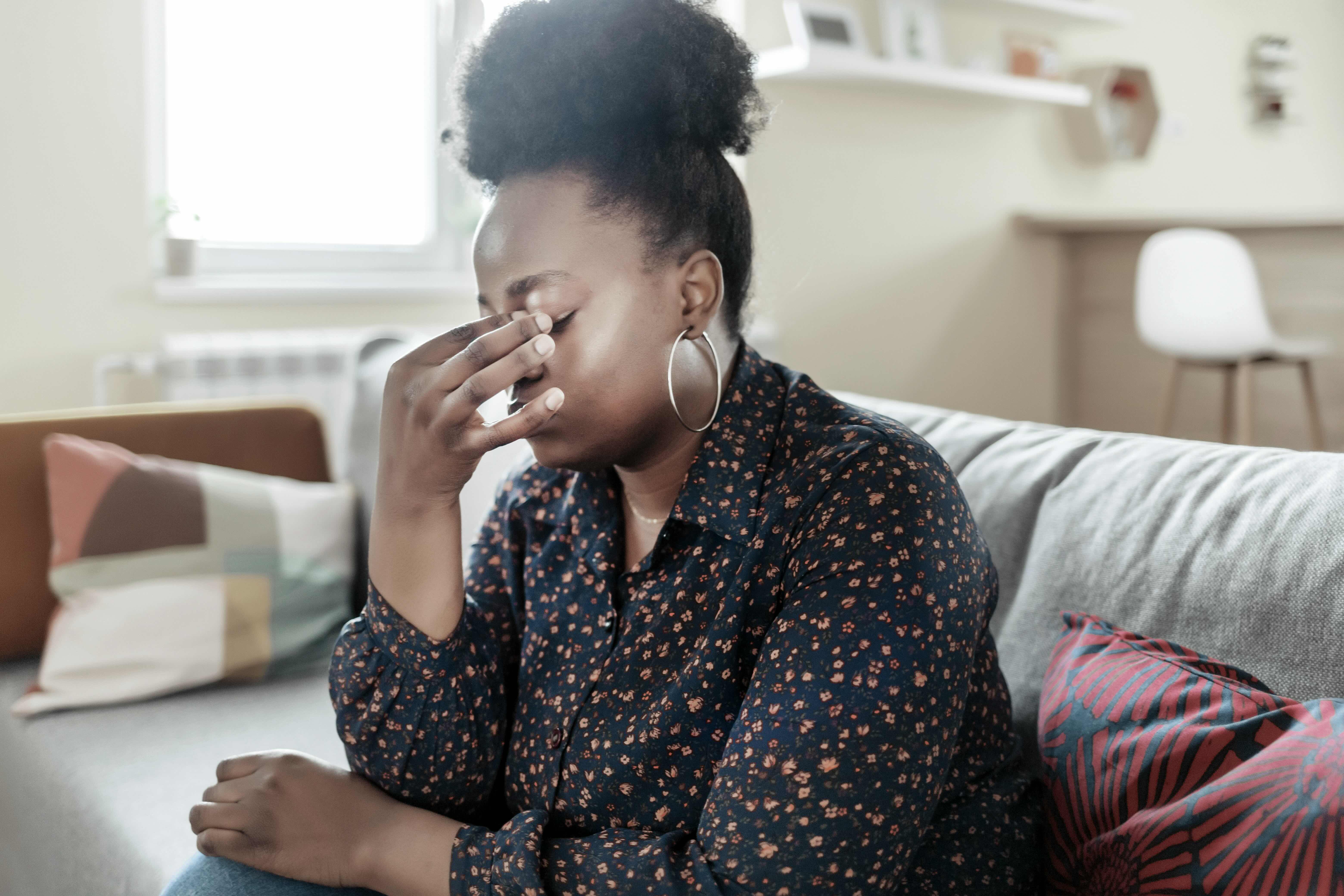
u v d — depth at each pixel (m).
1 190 2.61
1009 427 1.21
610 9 0.73
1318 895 0.63
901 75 3.69
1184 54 5.02
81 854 1.26
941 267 4.29
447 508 0.78
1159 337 3.71
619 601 0.80
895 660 0.65
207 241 3.03
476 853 0.74
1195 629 0.90
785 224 3.80
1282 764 0.68
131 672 1.53
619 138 0.72
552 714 0.79
